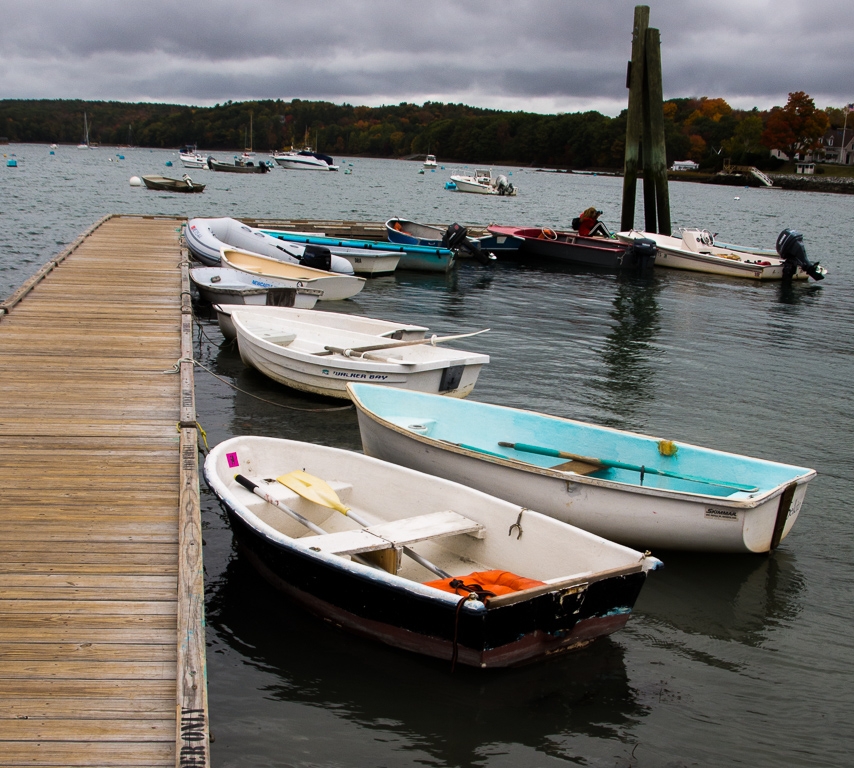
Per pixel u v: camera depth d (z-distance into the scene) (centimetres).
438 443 670
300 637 494
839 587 592
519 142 14675
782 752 415
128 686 347
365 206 4509
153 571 441
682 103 15938
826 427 977
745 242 3431
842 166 11388
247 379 1052
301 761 391
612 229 3797
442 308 1644
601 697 452
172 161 10012
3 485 539
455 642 440
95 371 813
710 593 575
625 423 958
